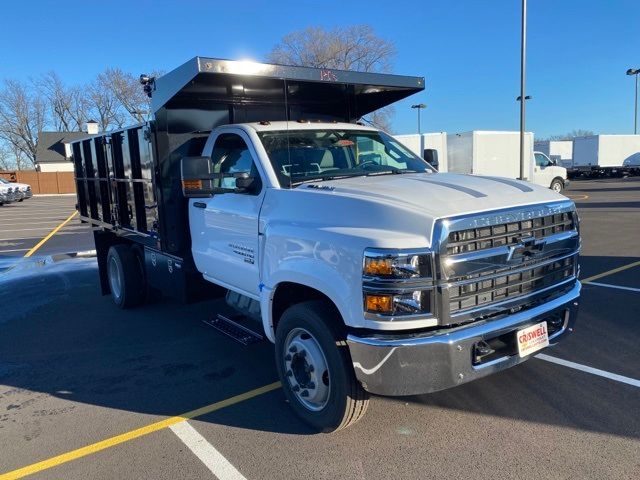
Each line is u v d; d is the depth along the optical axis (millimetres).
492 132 24297
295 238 3686
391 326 3086
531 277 3553
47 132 66062
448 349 3148
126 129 6070
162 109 5148
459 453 3480
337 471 3348
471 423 3850
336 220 3502
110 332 6465
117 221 6973
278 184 4203
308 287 3738
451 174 4445
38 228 19797
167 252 5562
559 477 3182
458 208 3252
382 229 3217
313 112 6047
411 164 5125
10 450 3816
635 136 44156
